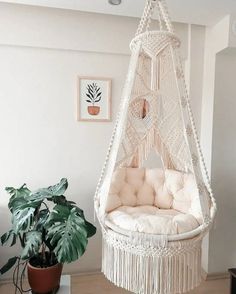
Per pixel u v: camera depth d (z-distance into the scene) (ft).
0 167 7.20
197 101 8.02
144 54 5.24
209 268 7.74
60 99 7.40
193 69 7.91
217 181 7.54
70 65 7.39
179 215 4.85
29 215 5.51
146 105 5.96
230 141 7.55
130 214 5.02
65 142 7.53
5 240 5.91
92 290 7.22
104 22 7.40
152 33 4.84
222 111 7.45
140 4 6.07
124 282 4.41
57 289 6.29
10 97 7.11
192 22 7.07
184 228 4.35
